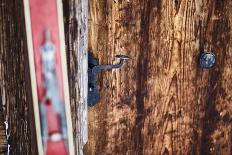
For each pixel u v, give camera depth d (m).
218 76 1.67
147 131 1.65
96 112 1.56
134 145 1.65
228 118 1.75
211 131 1.74
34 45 1.26
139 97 1.60
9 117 1.37
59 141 1.32
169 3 1.54
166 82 1.62
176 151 1.72
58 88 1.29
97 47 1.49
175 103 1.66
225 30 1.62
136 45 1.54
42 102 1.29
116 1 1.47
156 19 1.54
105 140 1.61
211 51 1.63
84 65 1.38
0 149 1.40
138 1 1.50
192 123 1.70
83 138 1.43
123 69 1.55
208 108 1.70
